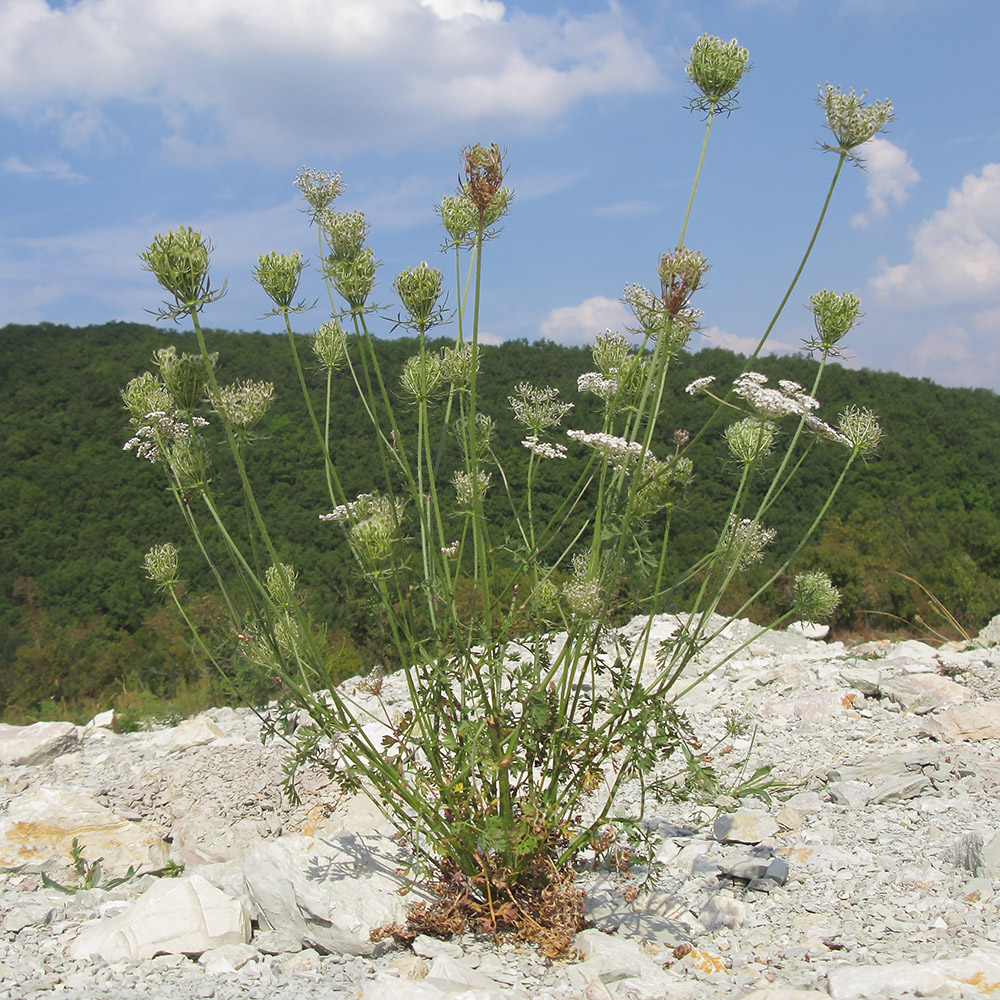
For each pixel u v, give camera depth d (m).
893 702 1.70
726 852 1.09
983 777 1.22
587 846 0.95
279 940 0.91
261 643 0.92
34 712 3.32
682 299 0.84
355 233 0.93
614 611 0.89
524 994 0.77
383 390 0.90
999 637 2.37
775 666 2.13
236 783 1.44
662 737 0.85
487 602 0.87
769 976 0.81
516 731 0.88
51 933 0.93
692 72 0.91
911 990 0.73
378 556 0.87
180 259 0.85
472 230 0.98
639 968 0.81
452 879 0.92
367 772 0.92
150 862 1.25
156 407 1.03
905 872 0.97
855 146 0.89
